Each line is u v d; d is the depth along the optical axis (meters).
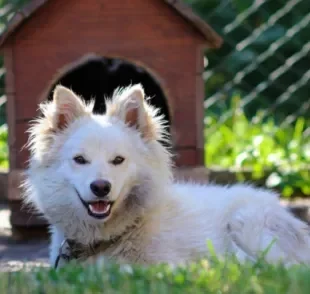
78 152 7.99
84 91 13.88
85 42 11.13
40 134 8.36
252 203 8.88
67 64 11.13
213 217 8.63
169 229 8.26
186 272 6.59
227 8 19.56
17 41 11.12
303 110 16.98
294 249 8.62
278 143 15.52
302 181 14.09
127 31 11.19
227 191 9.09
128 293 6.09
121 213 8.12
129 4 11.18
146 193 8.20
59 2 11.09
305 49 17.25
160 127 8.56
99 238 8.17
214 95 18.80
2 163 14.94
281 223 8.72
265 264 6.96
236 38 19.41
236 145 15.20
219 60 19.45
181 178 11.33
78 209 8.08
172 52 11.27
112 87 13.77
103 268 6.75
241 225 8.60
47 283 6.41
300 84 17.06
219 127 15.90
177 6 11.09
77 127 8.26
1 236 11.62
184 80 11.33
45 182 8.22
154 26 11.22
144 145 8.33
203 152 11.42
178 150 11.38
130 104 8.43
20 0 19.05
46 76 11.13
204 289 6.25
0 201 13.91
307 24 18.78
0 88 18.41
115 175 7.92
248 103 18.56
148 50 11.24
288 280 6.34
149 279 6.47
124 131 8.30
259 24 19.30
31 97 11.15
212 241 8.41
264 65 18.92
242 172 14.19
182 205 8.53
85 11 11.12
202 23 11.14
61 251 8.34
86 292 6.12
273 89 18.86
